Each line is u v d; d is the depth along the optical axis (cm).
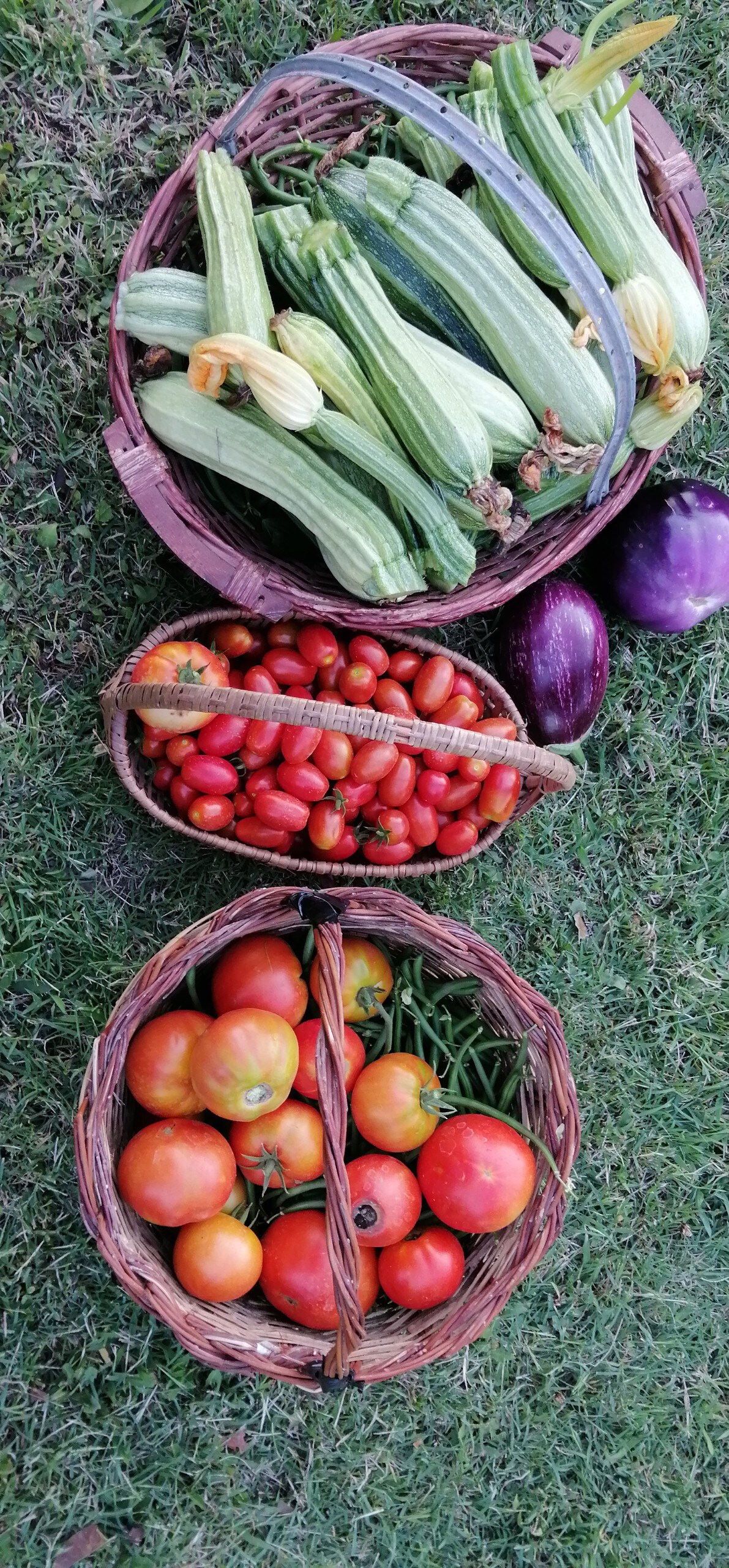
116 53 181
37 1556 176
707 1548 208
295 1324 155
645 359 163
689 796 217
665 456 212
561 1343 205
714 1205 217
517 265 151
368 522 148
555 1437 203
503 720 170
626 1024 215
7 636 181
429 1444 196
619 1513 204
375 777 162
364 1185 149
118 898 187
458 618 161
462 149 134
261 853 164
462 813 176
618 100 162
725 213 214
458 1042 173
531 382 153
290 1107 152
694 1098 217
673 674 215
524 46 150
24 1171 181
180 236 157
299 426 146
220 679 155
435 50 165
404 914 158
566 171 153
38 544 181
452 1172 150
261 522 171
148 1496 182
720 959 218
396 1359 145
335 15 191
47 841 183
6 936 182
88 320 181
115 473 183
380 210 150
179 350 149
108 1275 183
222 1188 143
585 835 213
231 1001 156
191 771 155
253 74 190
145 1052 149
